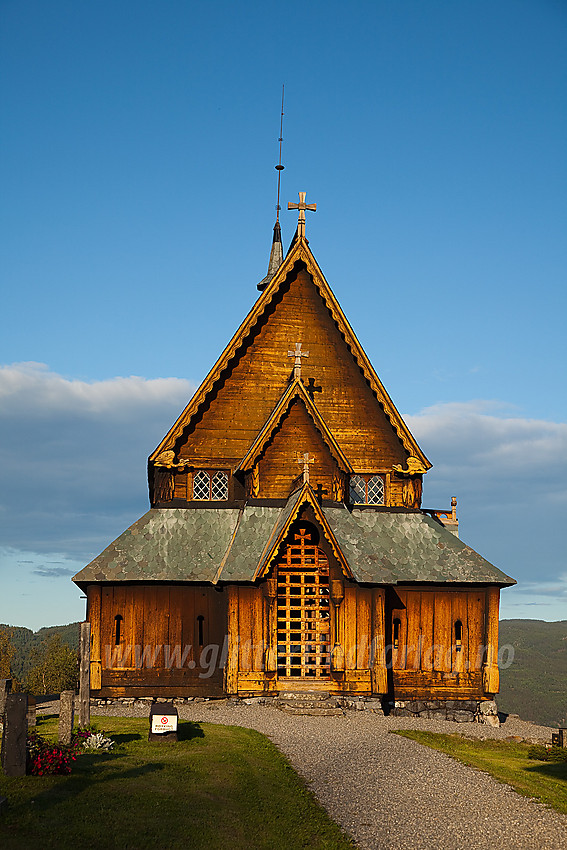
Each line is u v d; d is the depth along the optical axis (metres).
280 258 51.28
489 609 38.75
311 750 26.73
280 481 40.00
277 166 51.41
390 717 35.56
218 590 38.00
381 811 20.53
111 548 38.62
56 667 137.00
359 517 40.59
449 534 40.81
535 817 20.53
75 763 21.59
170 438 40.44
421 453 41.72
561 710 91.75
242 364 41.72
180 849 16.61
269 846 17.73
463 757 26.84
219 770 22.42
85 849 15.98
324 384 42.25
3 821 16.80
